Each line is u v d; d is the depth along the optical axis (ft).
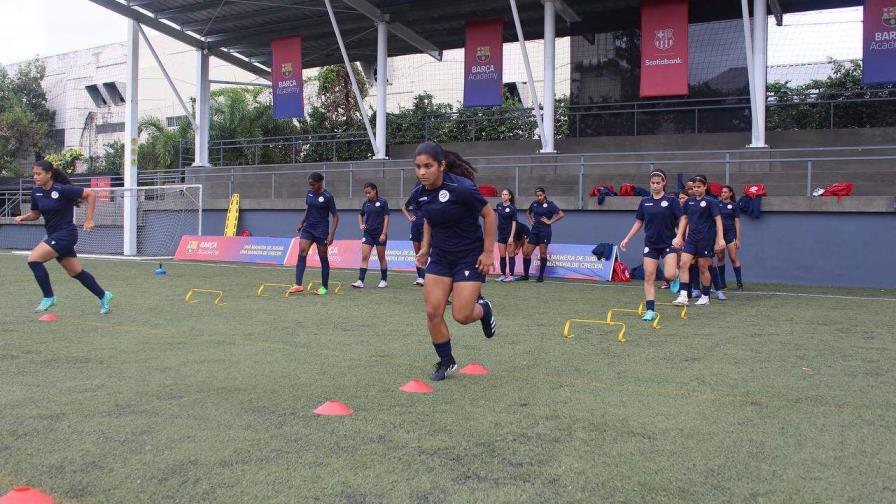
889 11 55.21
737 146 64.03
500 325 25.99
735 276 43.16
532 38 81.61
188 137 99.09
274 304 31.78
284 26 77.51
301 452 11.56
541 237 45.24
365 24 77.00
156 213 71.72
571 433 12.69
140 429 12.76
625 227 50.11
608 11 70.38
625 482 10.34
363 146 92.12
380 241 39.99
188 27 77.46
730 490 10.07
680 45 60.75
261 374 17.44
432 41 82.89
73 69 149.59
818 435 12.67
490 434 12.59
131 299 33.17
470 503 9.55
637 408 14.43
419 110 94.32
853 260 43.65
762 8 57.82
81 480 10.36
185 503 9.55
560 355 20.20
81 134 146.51
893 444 12.17
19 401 14.69
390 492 9.92
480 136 86.84
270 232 67.21
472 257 16.84
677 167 59.72
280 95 77.51
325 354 20.15
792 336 23.72
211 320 26.73
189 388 15.90
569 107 71.72
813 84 74.69
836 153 59.77
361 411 14.03
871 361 19.47
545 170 64.34
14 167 128.88
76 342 21.84
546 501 9.64
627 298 35.81
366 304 32.04
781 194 54.24
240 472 10.67
